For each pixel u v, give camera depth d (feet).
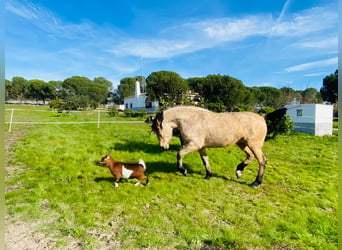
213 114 13.70
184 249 7.53
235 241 7.91
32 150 20.13
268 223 9.25
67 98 125.29
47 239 7.97
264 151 24.61
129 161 18.44
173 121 14.08
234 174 15.96
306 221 9.50
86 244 7.69
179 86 87.56
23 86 179.11
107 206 10.52
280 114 14.37
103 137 29.01
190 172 16.06
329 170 17.35
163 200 11.50
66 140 25.63
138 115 73.00
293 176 15.72
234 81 93.91
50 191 11.96
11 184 12.80
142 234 8.29
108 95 216.74
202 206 10.87
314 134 39.14
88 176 14.58
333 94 108.37
